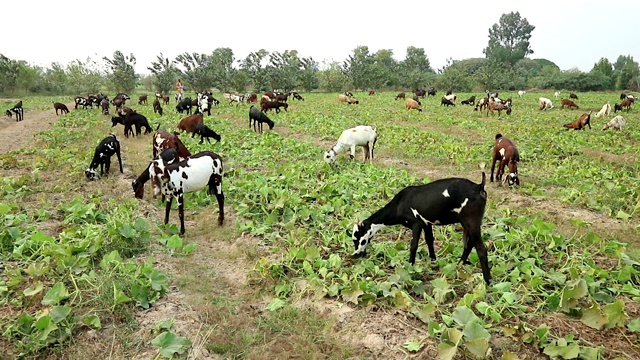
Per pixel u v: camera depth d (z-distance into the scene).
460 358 4.41
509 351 4.43
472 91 69.44
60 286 5.23
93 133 19.33
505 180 11.38
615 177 11.59
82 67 61.03
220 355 4.65
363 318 5.14
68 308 4.88
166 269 6.45
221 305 5.55
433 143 16.53
